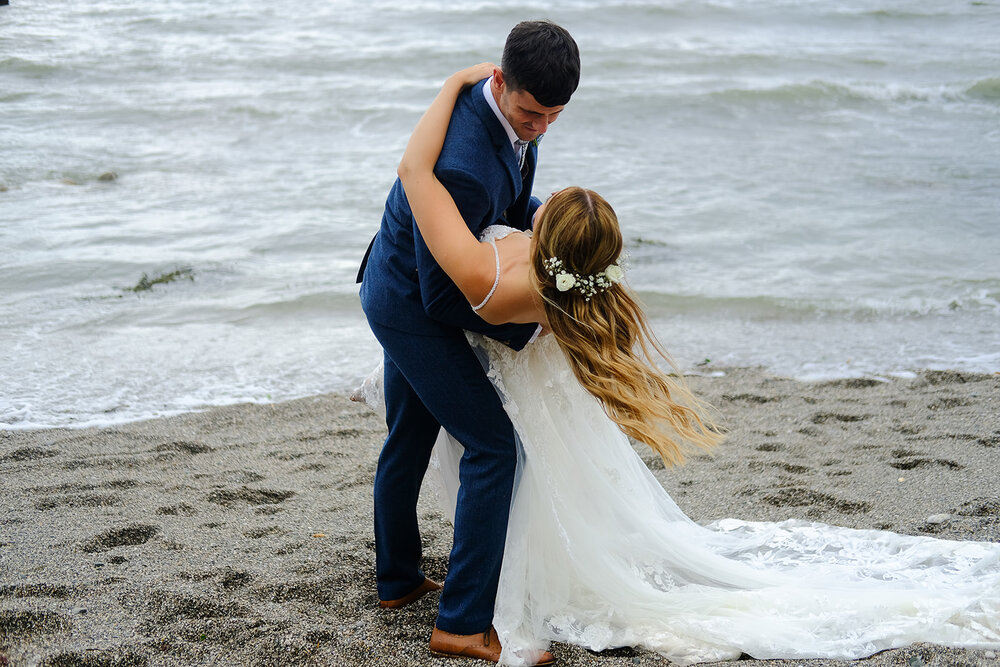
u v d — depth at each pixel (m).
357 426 5.29
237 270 8.31
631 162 12.33
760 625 2.81
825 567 3.21
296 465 4.65
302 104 14.94
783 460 4.59
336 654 2.75
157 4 21.81
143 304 7.52
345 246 8.98
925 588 3.01
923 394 5.68
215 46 18.86
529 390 2.83
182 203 10.36
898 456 4.61
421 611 3.07
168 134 13.62
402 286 2.76
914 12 24.08
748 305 7.60
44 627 2.87
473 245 2.54
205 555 3.51
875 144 13.71
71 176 11.44
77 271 8.17
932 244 9.09
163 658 2.71
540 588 2.85
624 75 18.19
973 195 10.83
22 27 19.27
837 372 6.20
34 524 3.82
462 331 2.80
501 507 2.76
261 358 6.49
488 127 2.62
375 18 21.61
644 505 3.11
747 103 15.91
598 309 2.62
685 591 2.99
